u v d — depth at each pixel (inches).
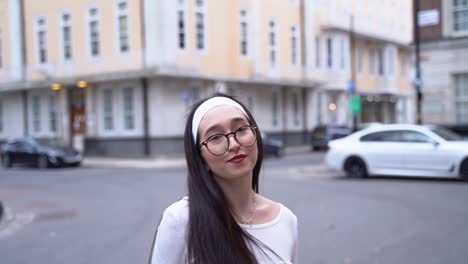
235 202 79.0
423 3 813.2
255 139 78.0
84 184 633.6
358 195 462.3
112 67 1031.0
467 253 251.9
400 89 1752.0
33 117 1194.0
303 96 1371.8
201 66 1035.3
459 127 779.4
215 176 78.2
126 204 461.1
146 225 352.8
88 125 1071.6
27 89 1184.8
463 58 773.3
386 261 241.3
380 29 1674.5
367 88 1576.0
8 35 1227.9
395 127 577.0
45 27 1153.4
